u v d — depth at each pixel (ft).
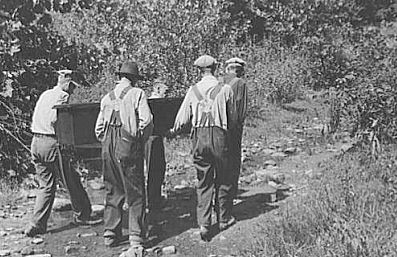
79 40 47.37
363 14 80.79
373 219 20.90
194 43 48.42
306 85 57.47
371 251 18.52
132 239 22.44
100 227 25.41
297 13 67.87
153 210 24.79
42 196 24.29
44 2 34.55
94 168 33.14
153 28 47.09
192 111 23.70
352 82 40.06
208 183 23.62
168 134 25.61
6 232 24.59
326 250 19.21
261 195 28.14
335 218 21.62
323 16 71.77
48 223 25.84
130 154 22.13
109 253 22.53
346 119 40.55
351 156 31.40
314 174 31.17
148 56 45.55
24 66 33.30
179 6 49.83
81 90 40.73
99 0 48.01
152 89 43.80
